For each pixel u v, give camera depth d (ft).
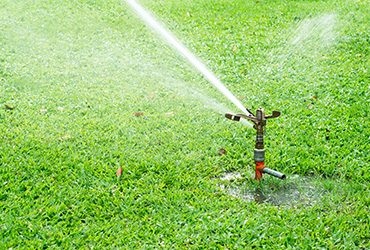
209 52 24.17
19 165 12.94
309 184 12.41
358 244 9.89
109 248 9.72
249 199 11.74
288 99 18.47
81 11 30.89
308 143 14.55
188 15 30.76
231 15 30.86
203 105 18.15
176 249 9.71
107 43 25.32
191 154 14.05
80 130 15.43
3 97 18.06
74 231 10.14
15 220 10.44
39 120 16.30
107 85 20.02
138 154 14.01
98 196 11.66
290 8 32.14
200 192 11.90
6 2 31.91
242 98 18.71
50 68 21.66
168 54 24.06
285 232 10.11
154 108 17.76
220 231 10.27
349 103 17.56
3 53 23.02
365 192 11.72
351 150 13.93
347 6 32.01
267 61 22.97
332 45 24.81
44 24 28.09
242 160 13.66
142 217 10.85
